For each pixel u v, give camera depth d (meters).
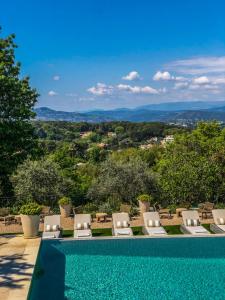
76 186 31.55
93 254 15.12
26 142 17.70
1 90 16.78
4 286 10.36
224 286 12.25
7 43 18.03
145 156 62.84
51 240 16.42
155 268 13.79
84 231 17.53
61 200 22.66
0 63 17.05
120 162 31.66
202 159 26.97
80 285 12.23
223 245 15.84
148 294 11.64
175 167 26.83
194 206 25.08
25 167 28.52
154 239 16.45
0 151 17.06
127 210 22.30
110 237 16.56
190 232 17.16
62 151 41.16
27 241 14.70
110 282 12.54
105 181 29.97
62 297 11.29
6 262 12.30
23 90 17.81
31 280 10.84
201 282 12.49
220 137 41.16
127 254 15.07
